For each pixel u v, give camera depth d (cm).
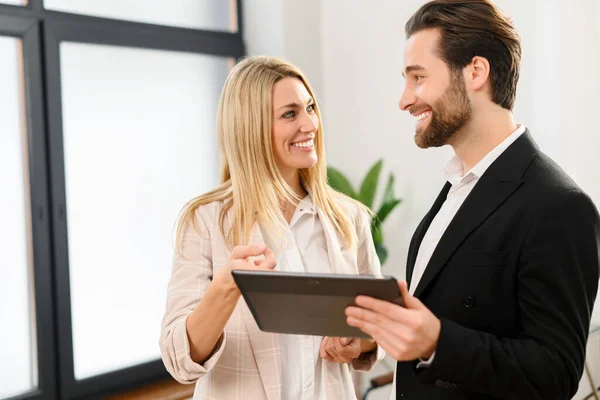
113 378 307
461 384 117
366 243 192
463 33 126
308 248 177
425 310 111
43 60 284
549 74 289
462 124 129
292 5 353
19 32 275
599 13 276
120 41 308
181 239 169
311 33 365
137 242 320
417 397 132
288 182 181
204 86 349
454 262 126
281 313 123
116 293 313
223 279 139
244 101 171
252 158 171
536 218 117
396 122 347
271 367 162
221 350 152
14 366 282
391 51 347
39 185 283
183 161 339
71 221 296
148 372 321
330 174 341
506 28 128
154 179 327
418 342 110
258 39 361
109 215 309
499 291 121
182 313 157
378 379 283
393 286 107
